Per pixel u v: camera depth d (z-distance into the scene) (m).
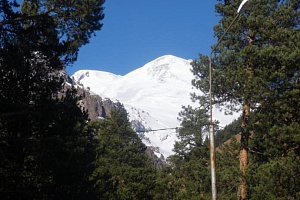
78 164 17.62
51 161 15.95
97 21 22.39
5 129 15.59
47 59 20.70
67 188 17.62
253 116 22.59
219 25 25.41
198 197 28.47
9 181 15.28
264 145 21.69
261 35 23.53
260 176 18.66
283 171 17.80
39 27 19.77
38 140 15.47
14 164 15.36
